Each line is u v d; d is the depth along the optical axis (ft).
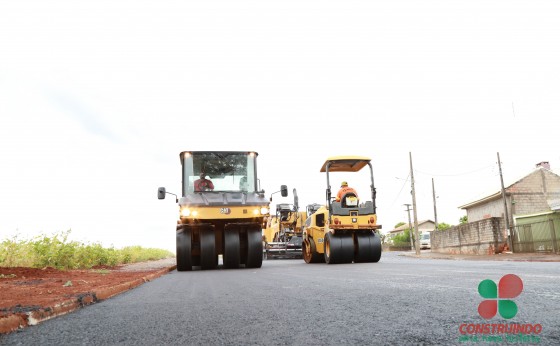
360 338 6.57
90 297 13.57
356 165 48.85
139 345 6.82
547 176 93.40
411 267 28.91
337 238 42.60
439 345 5.92
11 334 8.29
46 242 32.48
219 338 7.06
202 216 34.32
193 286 18.58
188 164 37.83
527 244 71.92
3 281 20.20
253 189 38.04
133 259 53.83
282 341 6.62
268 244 68.95
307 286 16.05
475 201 104.27
